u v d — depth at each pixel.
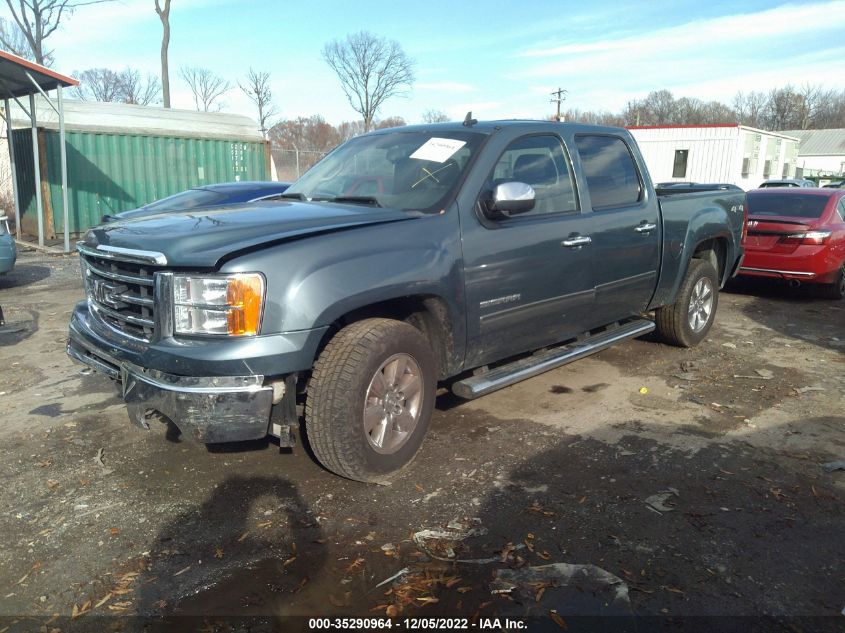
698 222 5.86
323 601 2.66
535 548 2.99
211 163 17.88
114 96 54.09
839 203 9.12
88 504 3.42
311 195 4.41
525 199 3.81
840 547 3.02
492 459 3.89
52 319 7.61
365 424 3.38
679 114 77.12
